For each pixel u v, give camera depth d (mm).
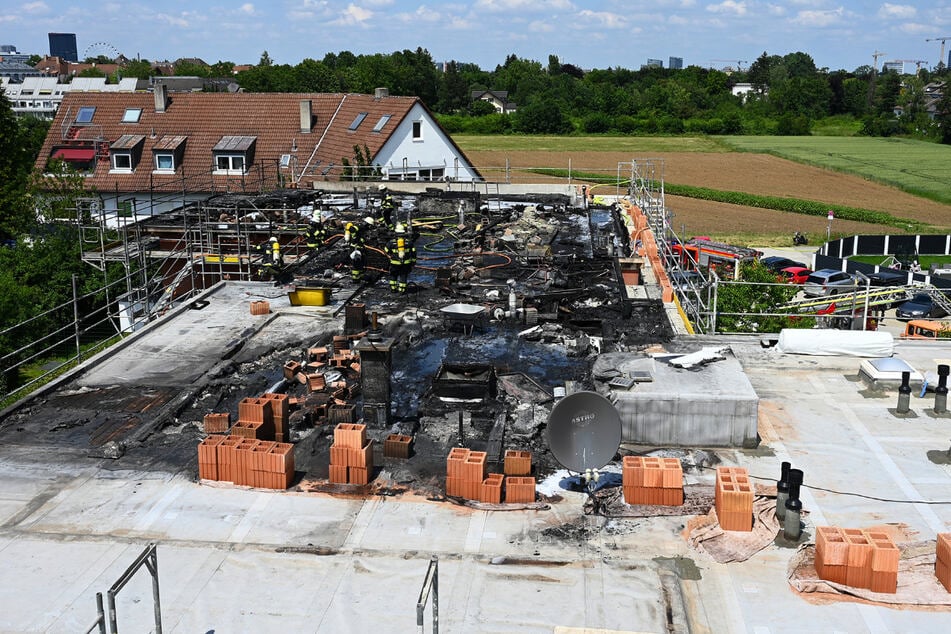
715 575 14898
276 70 157875
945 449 19438
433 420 20375
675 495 16906
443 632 13422
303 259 34188
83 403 21750
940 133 158000
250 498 17281
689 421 19406
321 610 13945
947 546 14250
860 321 28922
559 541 15828
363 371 19766
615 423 16953
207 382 22734
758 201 91688
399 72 176125
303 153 61781
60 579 14703
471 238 37156
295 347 25641
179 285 37312
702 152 134125
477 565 15055
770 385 22844
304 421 20188
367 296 30156
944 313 47531
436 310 28359
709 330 28812
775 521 16406
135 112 63906
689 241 62188
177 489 17625
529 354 24484
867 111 191250
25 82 193750
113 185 60156
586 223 41094
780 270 56594
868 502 17219
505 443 19391
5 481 17875
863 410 21422
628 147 138250
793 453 19234
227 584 14578
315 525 16312
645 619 13695
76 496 17344
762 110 188500
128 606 14016
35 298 42188
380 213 41031
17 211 50906
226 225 35562
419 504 17031
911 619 13758
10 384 36375
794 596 14359
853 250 69312
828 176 113688
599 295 29188
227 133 62969
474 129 158500
